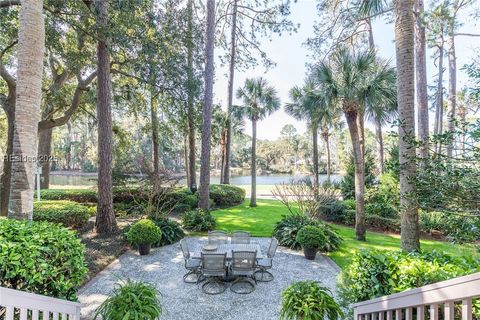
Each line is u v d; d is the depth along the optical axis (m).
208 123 9.59
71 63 7.82
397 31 4.21
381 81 6.58
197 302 4.17
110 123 7.63
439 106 13.92
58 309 2.07
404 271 2.48
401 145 3.90
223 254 4.54
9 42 7.48
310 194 8.04
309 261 5.95
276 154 39.22
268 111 13.34
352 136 7.42
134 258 5.98
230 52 14.37
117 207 10.21
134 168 10.30
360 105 6.98
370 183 11.18
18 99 3.66
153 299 2.99
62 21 6.82
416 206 2.70
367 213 9.11
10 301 1.62
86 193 11.65
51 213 7.55
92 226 8.10
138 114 11.39
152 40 7.75
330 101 7.18
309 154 36.91
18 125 3.65
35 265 2.46
